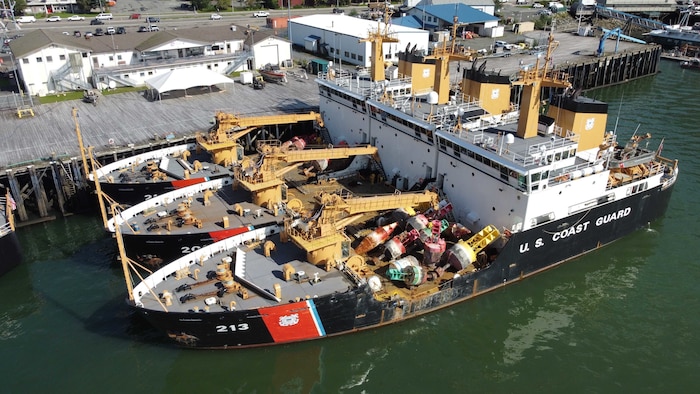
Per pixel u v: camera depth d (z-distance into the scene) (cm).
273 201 3017
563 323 2622
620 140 5000
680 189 3934
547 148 2759
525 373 2316
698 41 9162
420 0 10625
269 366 2334
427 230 2744
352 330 2445
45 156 3731
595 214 2989
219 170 3444
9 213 3031
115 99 5250
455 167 3048
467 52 3484
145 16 10681
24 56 5284
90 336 2469
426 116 3222
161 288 2308
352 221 2881
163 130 4334
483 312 2697
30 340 2450
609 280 2942
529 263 2861
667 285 2894
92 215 3731
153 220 2886
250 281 2322
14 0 10056
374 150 3631
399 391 2223
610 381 2259
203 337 2262
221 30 6975
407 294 2534
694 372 2292
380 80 3959
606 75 7519
